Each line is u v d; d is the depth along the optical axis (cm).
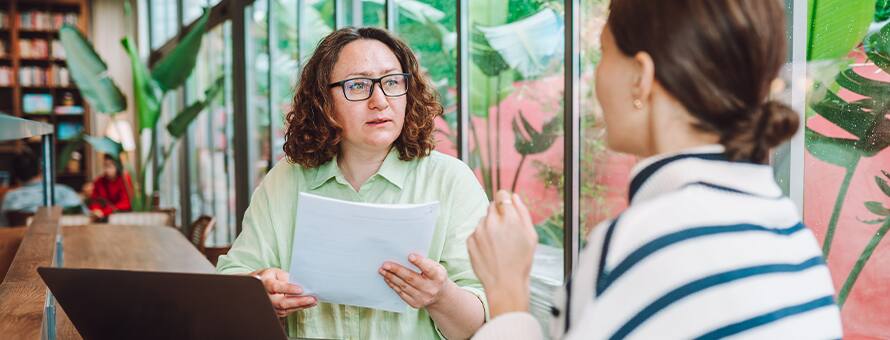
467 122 370
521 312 78
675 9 71
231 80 733
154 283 102
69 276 105
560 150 309
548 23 312
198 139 870
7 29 995
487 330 76
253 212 153
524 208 82
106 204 763
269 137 634
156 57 1031
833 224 209
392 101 142
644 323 64
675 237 66
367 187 148
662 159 71
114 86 666
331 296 131
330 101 144
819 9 206
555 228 316
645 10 72
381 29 149
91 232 395
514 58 334
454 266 140
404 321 142
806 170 215
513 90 336
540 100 319
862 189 200
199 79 862
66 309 109
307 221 124
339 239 124
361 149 148
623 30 74
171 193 1016
